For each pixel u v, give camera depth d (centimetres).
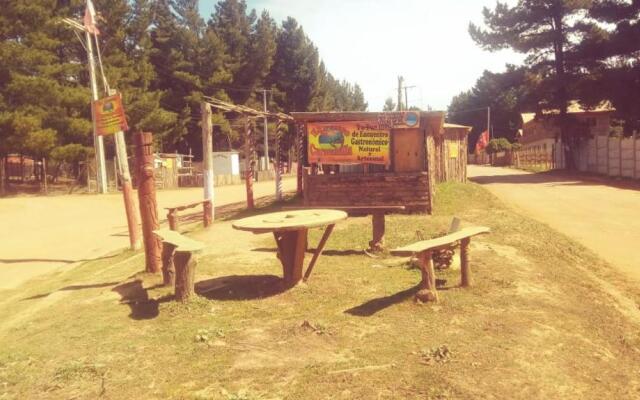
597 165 3297
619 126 4831
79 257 1157
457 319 546
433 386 401
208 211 1394
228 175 4491
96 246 1298
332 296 643
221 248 1027
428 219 1332
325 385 407
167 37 5175
